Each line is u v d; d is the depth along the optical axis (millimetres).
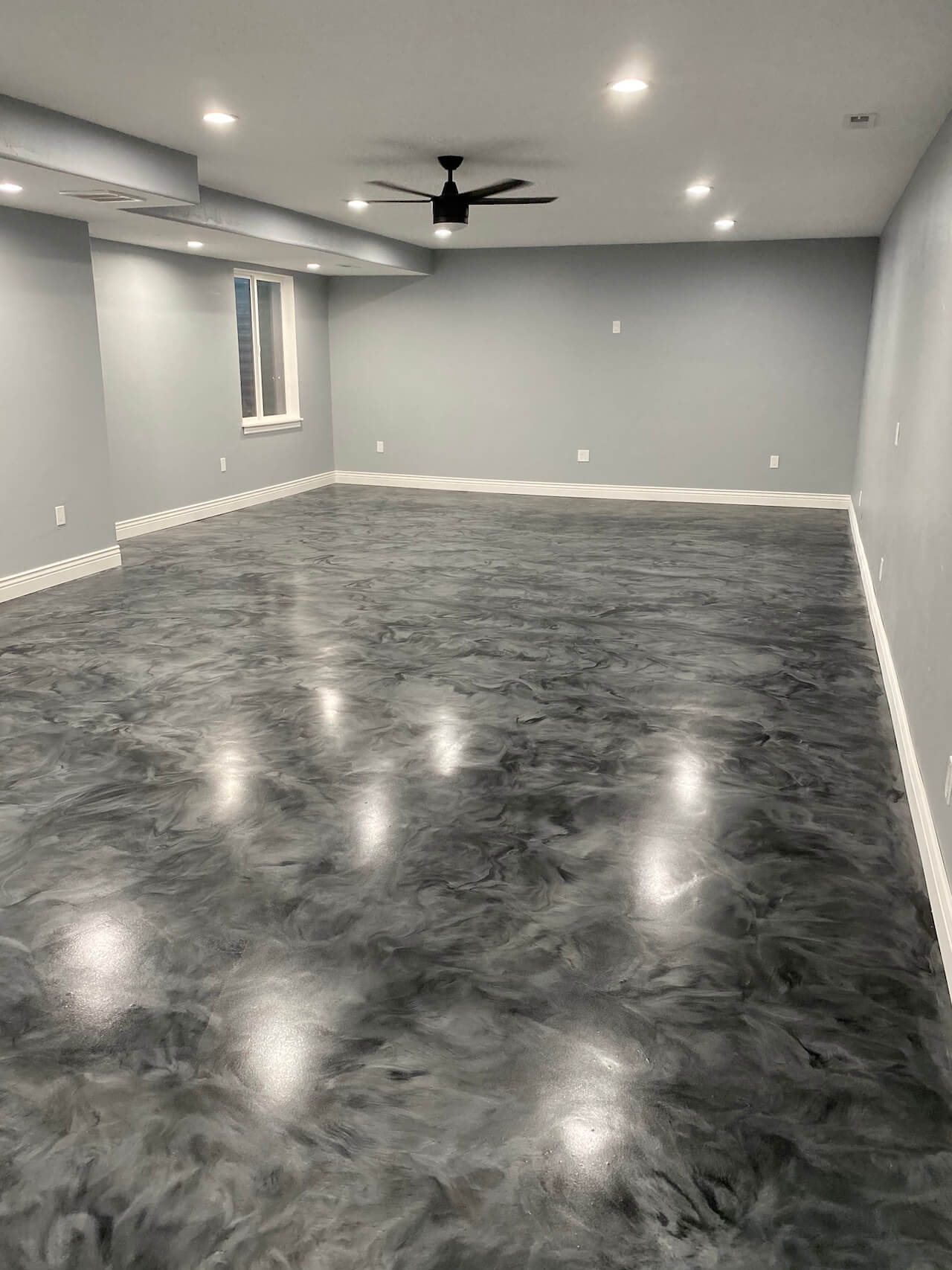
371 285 10656
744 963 2439
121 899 2719
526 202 5395
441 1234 1666
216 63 3686
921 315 4434
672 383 9922
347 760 3646
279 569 6836
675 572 6785
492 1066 2074
